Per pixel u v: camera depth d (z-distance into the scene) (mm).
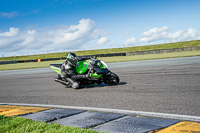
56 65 7965
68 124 3363
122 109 4168
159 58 20312
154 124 3125
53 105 4965
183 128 2871
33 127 3135
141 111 3934
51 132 2922
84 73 7094
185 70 9391
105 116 3701
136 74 9500
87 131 2883
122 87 6559
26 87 8398
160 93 5355
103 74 6746
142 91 5754
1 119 3680
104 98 5289
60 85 8227
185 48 30750
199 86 5789
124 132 2881
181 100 4535
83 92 6371
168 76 8078
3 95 7016
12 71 19453
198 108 3885
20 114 4090
